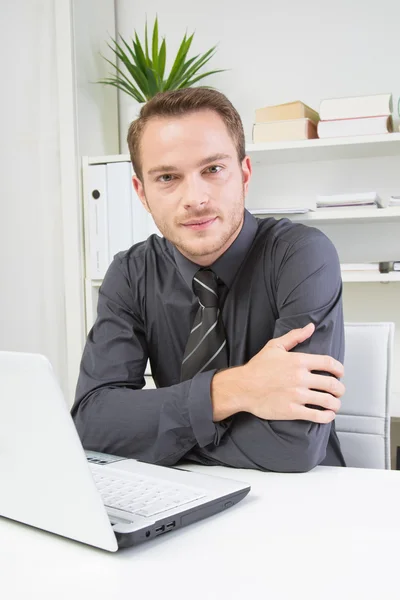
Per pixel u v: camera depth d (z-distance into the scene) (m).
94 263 2.41
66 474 0.64
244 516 0.75
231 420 1.03
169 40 2.67
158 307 1.29
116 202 2.37
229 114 1.09
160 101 1.06
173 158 1.05
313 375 0.98
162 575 0.59
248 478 0.94
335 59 2.48
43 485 0.67
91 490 0.62
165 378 1.33
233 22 2.58
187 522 0.70
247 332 1.21
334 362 1.00
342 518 0.74
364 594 0.54
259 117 2.30
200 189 1.06
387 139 2.14
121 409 1.07
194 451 1.05
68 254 2.43
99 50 2.61
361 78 2.45
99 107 2.61
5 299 2.62
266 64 2.55
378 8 2.43
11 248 2.61
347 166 2.46
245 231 1.20
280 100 2.54
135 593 0.55
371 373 1.25
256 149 2.27
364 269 2.21
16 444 0.68
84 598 0.54
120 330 1.27
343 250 2.47
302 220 2.26
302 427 0.96
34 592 0.56
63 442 0.62
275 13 2.54
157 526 0.67
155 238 1.36
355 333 1.27
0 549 0.66
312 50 2.50
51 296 2.58
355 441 1.25
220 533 0.69
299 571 0.59
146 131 1.07
